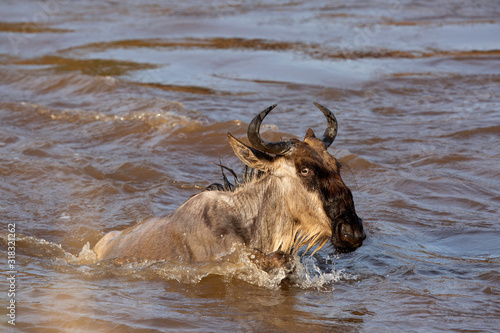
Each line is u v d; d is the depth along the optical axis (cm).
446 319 2353
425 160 4550
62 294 2609
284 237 2738
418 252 3112
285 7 12712
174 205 3812
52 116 5862
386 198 3862
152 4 13700
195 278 2744
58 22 11525
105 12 12694
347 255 3077
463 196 3853
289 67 7738
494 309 2441
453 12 11581
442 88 6781
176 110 5878
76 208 3747
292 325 2314
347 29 10219
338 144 4978
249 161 2675
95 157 4725
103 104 6319
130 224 3525
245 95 6600
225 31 10200
